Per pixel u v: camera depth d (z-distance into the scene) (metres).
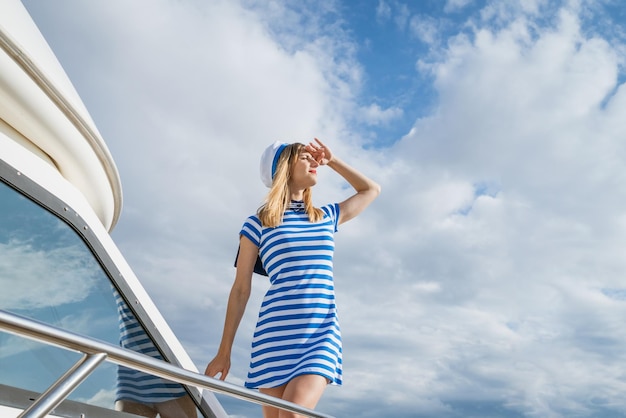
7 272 1.80
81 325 2.03
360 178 2.62
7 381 1.69
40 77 1.92
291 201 2.40
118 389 2.12
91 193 2.46
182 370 1.25
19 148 1.94
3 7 1.98
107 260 2.16
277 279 2.22
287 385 2.03
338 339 2.16
